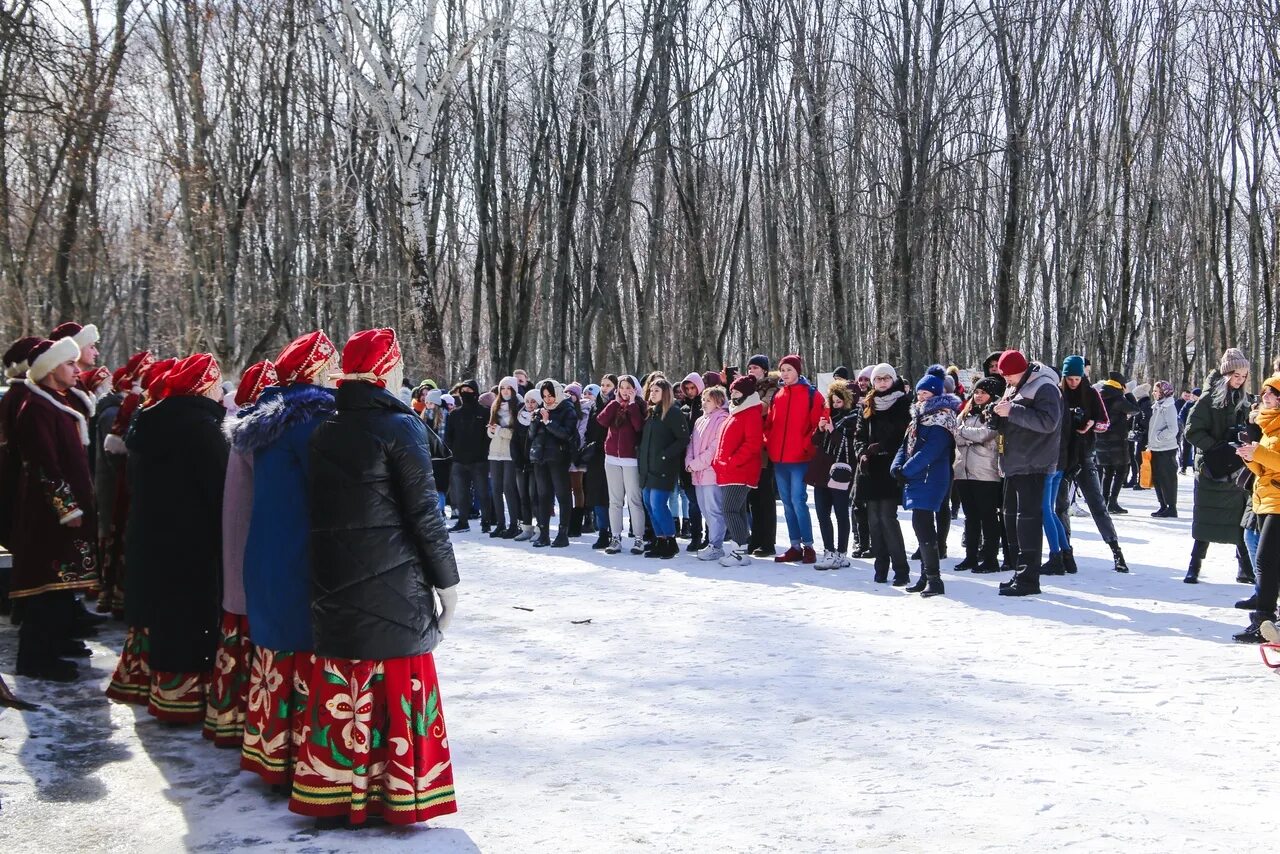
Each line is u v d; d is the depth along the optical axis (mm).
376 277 29469
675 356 41031
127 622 5355
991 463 9734
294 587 4242
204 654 5207
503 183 27469
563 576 10070
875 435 9234
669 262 38062
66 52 13227
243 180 23297
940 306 36688
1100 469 15352
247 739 4496
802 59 26766
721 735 5078
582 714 5484
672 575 10078
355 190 26969
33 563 6035
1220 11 31938
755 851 3723
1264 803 4094
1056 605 8180
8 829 4031
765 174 31375
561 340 27625
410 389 18469
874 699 5645
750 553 11453
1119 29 30469
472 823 4055
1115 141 32344
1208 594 8555
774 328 31531
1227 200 37562
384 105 19672
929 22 23875
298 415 4332
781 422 10633
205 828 4039
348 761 3949
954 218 37062
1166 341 44188
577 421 12500
